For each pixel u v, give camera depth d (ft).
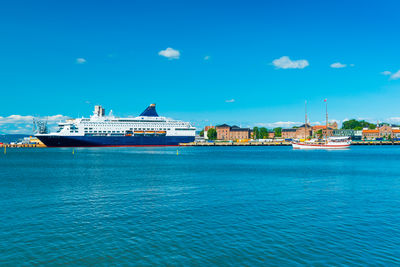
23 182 170.50
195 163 298.97
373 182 168.66
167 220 93.81
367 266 63.36
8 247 73.51
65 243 75.82
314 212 102.63
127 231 84.07
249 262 65.26
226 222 91.56
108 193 136.67
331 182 168.96
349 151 555.28
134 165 277.03
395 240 76.64
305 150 603.67
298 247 72.49
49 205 113.80
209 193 136.36
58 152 513.04
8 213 102.37
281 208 108.17
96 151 541.75
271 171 224.53
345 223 90.33
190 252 70.18
